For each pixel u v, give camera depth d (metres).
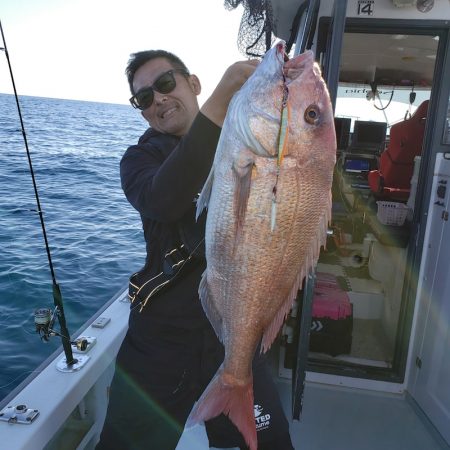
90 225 8.88
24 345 4.29
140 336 1.81
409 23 2.77
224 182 1.29
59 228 8.52
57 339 4.40
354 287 3.96
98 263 6.73
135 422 1.79
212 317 1.44
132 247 7.59
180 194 1.29
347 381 3.12
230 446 1.91
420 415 2.83
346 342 3.26
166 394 1.78
